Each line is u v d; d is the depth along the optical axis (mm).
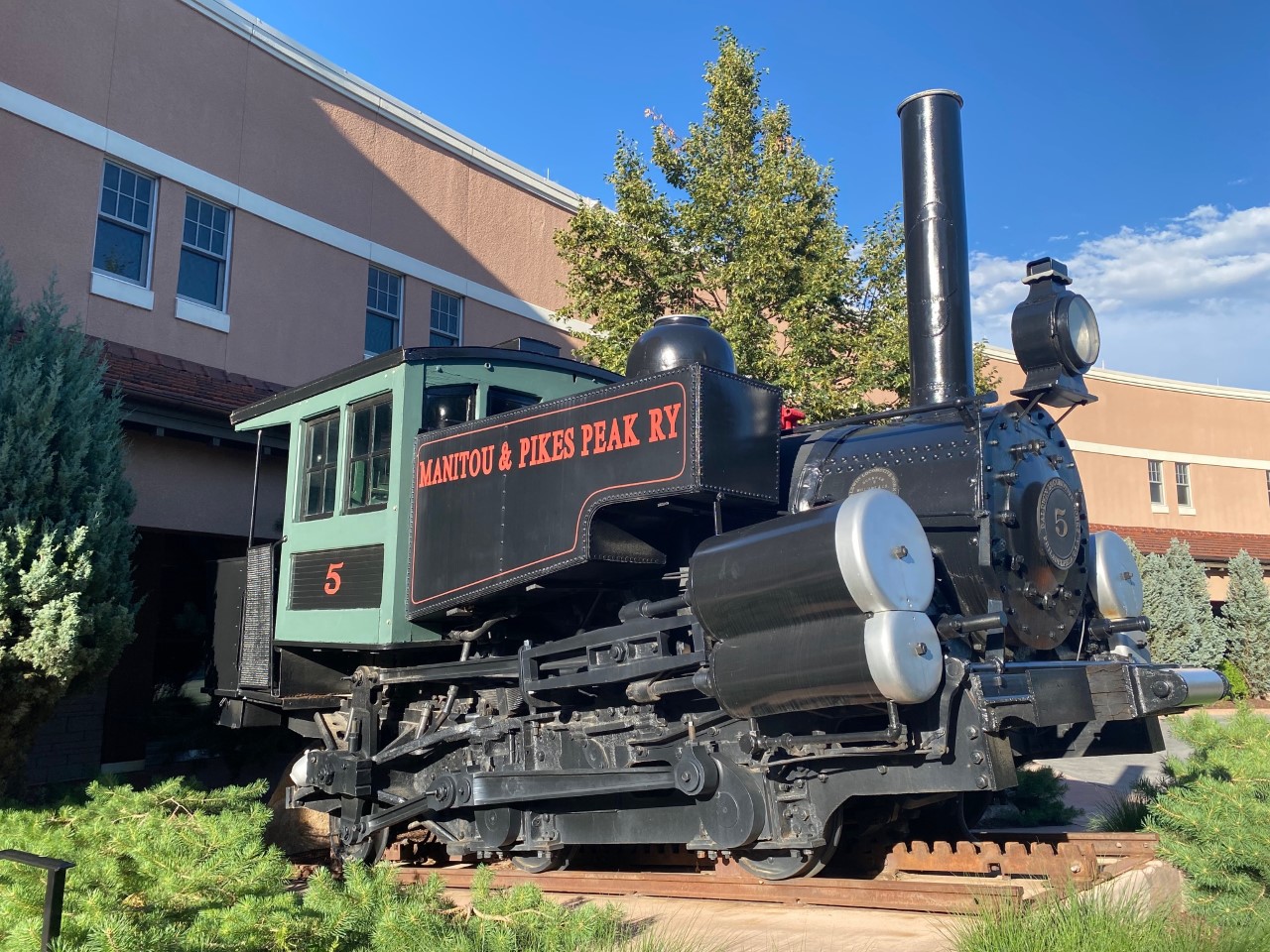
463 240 13109
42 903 3516
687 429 4656
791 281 12180
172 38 10141
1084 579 5555
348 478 6613
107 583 6891
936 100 6023
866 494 4133
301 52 11352
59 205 9109
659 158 12836
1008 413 5145
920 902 4371
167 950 3291
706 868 5762
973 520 4789
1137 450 23703
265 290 10805
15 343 7156
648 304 12422
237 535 9391
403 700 6559
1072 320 5188
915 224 5949
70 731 8789
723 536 4605
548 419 5289
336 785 6344
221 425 9008
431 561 5797
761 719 4617
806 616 4184
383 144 12250
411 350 6203
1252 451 25297
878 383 12180
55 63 9164
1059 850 4703
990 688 4172
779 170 12523
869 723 4488
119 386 7484
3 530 6336
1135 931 3768
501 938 3783
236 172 10633
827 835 4648
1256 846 4551
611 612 5719
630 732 5211
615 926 4098
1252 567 20578
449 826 5898
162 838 3984
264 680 7035
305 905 3811
